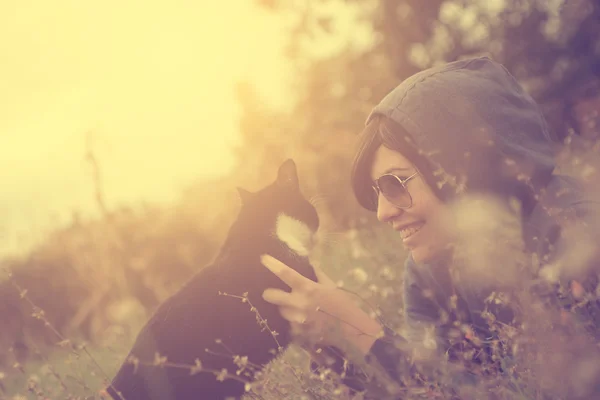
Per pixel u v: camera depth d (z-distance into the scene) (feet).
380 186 7.61
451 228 7.34
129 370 7.55
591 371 5.63
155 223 18.04
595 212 6.57
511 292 6.58
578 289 6.09
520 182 7.13
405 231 7.73
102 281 12.84
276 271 7.34
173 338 7.66
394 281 9.89
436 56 24.35
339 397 6.28
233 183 22.13
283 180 11.28
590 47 20.92
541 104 19.83
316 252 13.84
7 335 12.43
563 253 6.45
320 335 6.96
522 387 6.06
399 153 7.55
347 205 16.76
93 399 7.14
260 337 7.98
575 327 5.86
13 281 7.11
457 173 7.19
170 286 15.79
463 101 7.38
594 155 8.05
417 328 8.13
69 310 16.47
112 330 11.36
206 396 7.65
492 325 6.31
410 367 6.55
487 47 23.04
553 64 21.26
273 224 9.76
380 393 6.36
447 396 6.03
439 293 8.17
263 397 6.68
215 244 19.92
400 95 7.62
